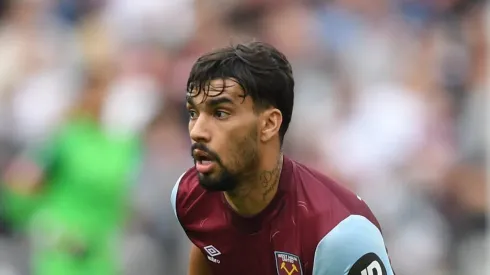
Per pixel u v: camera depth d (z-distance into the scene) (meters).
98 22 38.25
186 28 37.19
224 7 37.62
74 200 26.36
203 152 13.89
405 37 38.91
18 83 35.19
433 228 32.78
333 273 14.05
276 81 14.06
